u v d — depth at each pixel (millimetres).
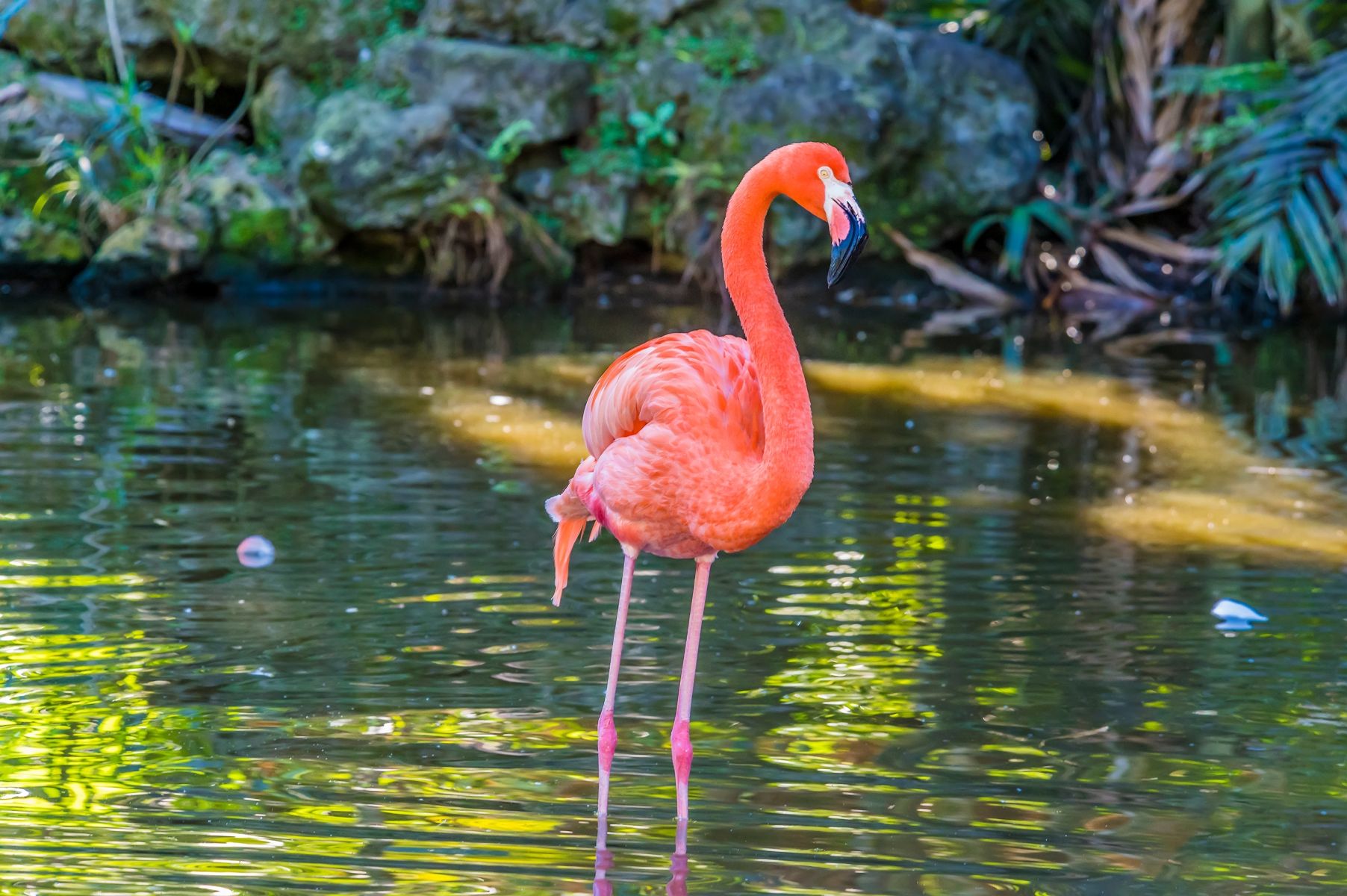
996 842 5605
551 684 7094
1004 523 9883
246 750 6266
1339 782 6199
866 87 19312
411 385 13578
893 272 20000
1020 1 21266
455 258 19484
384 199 18594
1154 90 20594
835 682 7195
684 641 7699
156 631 7566
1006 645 7707
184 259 18188
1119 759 6391
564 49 19766
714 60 19438
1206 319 18625
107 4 18953
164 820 5598
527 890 5137
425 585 8391
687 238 19453
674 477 5688
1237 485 10945
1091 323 18156
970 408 13352
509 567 8742
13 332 15680
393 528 9406
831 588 8555
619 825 5676
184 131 19453
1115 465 11469
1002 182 19781
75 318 16672
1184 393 14156
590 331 16781
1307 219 17375
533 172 19609
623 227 19453
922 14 22609
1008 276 20234
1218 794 6059
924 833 5672
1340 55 18094
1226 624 8047
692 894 5137
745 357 5930
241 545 8859
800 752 6406
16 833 5438
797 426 5516
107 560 8609
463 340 15961
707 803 5891
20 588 8094
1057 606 8312
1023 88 20234
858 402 13469
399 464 10930
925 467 11312
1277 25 19375
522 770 6160
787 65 19391
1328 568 9047
